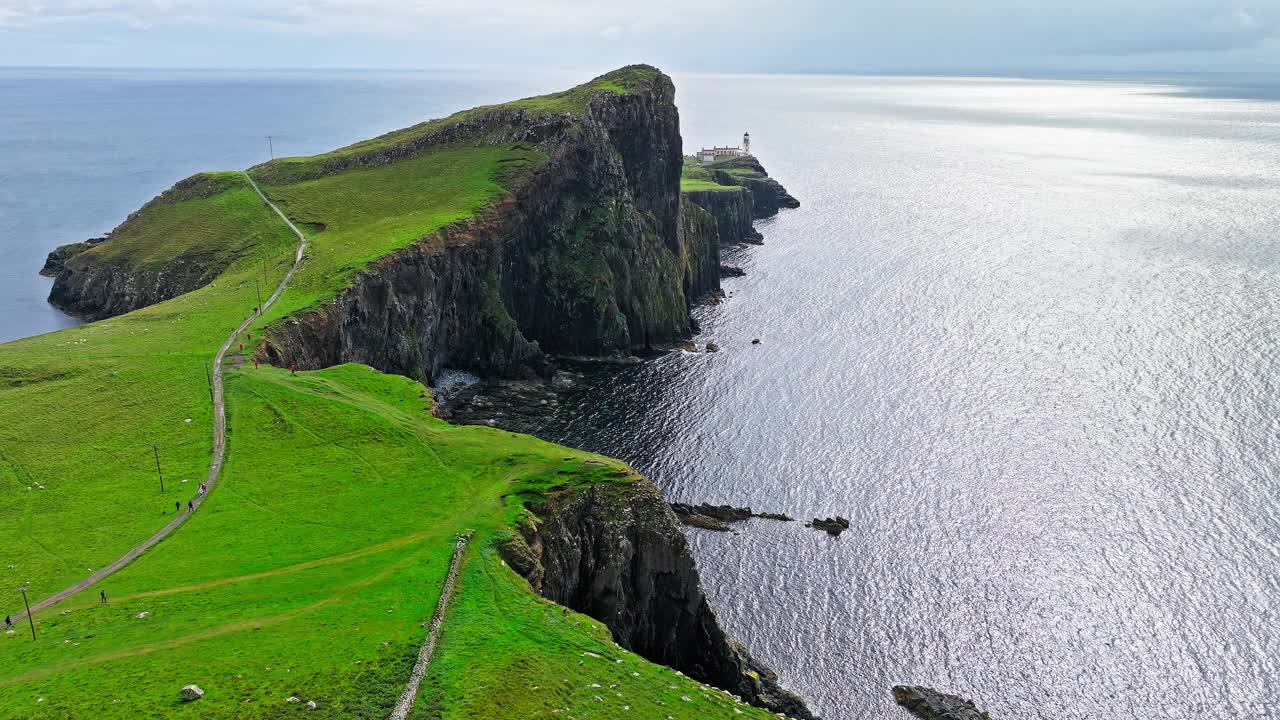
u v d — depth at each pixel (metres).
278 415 103.31
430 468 94.25
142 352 119.62
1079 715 82.81
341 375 119.00
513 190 187.50
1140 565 104.19
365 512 85.00
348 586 72.25
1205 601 97.62
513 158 198.38
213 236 186.38
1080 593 99.50
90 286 187.62
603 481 92.75
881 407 150.75
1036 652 90.69
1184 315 199.88
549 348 185.88
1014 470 127.25
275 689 57.97
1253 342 180.00
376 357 151.38
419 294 160.88
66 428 98.88
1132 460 129.75
